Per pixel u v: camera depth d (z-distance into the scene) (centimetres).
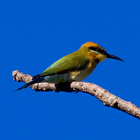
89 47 1439
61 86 1208
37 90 1268
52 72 1254
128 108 758
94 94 865
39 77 1212
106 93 819
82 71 1343
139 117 743
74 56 1366
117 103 777
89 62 1388
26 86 1166
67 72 1294
